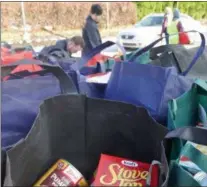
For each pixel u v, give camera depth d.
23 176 0.58
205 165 0.71
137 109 0.69
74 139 0.72
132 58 1.04
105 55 1.57
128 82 0.84
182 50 1.12
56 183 0.61
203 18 10.30
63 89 0.76
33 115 0.70
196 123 0.87
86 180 0.67
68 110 0.70
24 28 7.22
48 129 0.68
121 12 10.49
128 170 0.61
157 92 0.80
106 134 0.73
